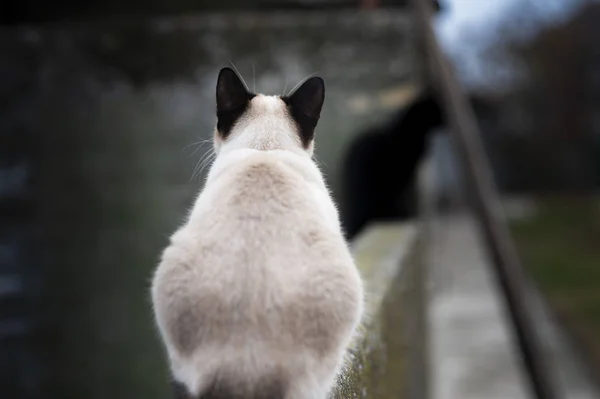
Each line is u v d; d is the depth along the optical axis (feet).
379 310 4.69
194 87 9.11
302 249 3.08
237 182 3.20
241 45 9.04
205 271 3.02
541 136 34.22
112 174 9.20
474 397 9.68
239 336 2.98
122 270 9.12
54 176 9.09
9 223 9.04
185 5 9.84
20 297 8.98
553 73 33.24
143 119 9.18
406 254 6.31
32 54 8.97
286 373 2.98
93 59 9.03
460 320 13.44
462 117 7.59
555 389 6.88
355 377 3.81
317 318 3.02
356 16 9.02
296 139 3.57
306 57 9.04
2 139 9.02
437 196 27.40
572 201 32.37
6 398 8.83
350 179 9.41
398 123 9.20
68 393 8.93
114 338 8.98
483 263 19.33
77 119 9.10
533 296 15.53
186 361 3.05
